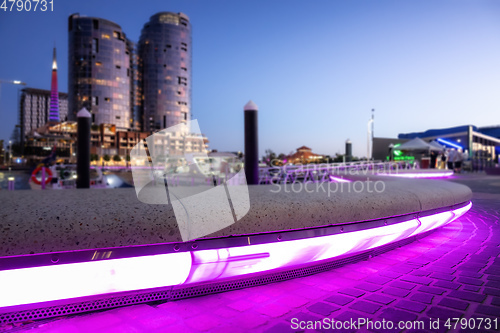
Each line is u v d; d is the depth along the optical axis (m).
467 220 4.91
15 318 1.64
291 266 2.31
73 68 150.38
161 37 170.12
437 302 2.02
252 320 1.78
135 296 1.93
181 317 1.80
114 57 155.25
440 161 23.47
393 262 2.84
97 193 2.27
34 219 1.56
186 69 177.25
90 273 1.63
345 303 2.00
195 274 1.90
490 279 2.40
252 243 2.02
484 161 30.77
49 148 151.38
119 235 1.67
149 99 168.88
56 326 1.67
